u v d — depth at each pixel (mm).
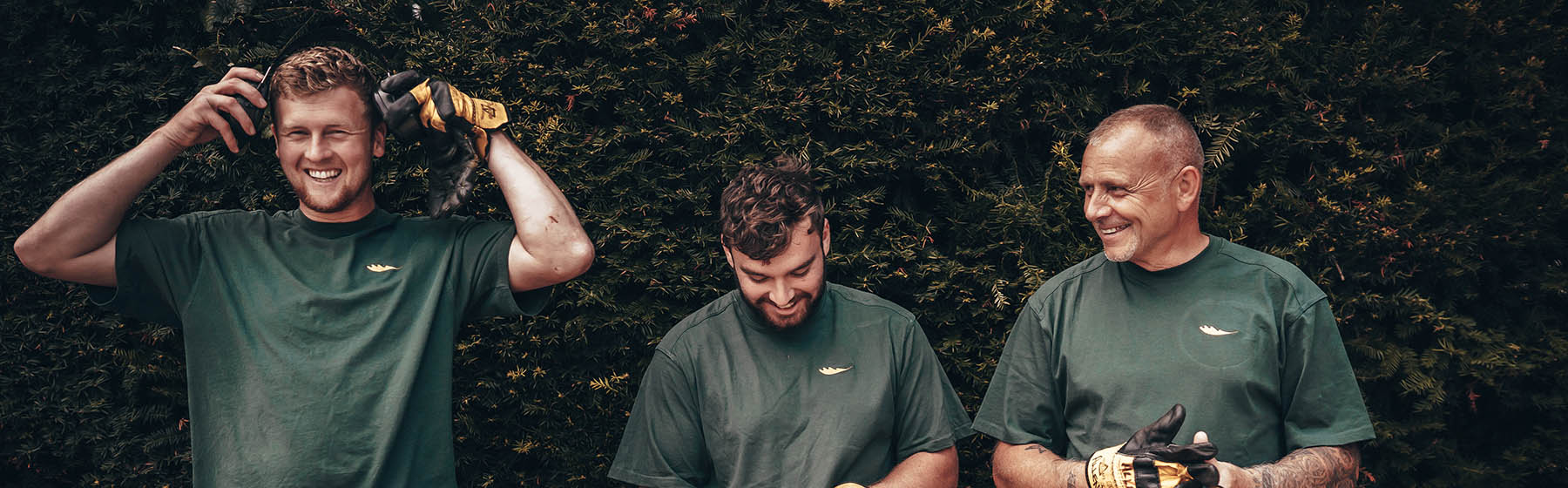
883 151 2693
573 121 2668
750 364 2199
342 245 2197
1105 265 2213
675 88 2709
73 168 2695
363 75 2174
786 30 2652
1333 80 2713
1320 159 2732
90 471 2830
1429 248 2713
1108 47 2711
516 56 2641
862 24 2639
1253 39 2682
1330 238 2705
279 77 2105
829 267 2693
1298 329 2049
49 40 2674
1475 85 2773
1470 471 2748
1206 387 2029
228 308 2135
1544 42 2760
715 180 2709
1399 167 2746
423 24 2684
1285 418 2090
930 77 2652
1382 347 2721
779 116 2670
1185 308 2094
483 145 2240
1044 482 2070
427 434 2162
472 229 2297
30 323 2721
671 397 2229
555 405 2750
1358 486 2789
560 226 2180
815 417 2146
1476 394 2783
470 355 2725
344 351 2104
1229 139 2637
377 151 2246
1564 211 2758
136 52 2707
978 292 2717
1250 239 2758
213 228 2225
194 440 2107
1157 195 2031
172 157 2174
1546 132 2760
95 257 2117
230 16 2625
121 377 2773
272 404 2068
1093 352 2121
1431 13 2756
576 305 2691
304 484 2033
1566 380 2793
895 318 2270
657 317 2727
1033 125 2738
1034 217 2629
